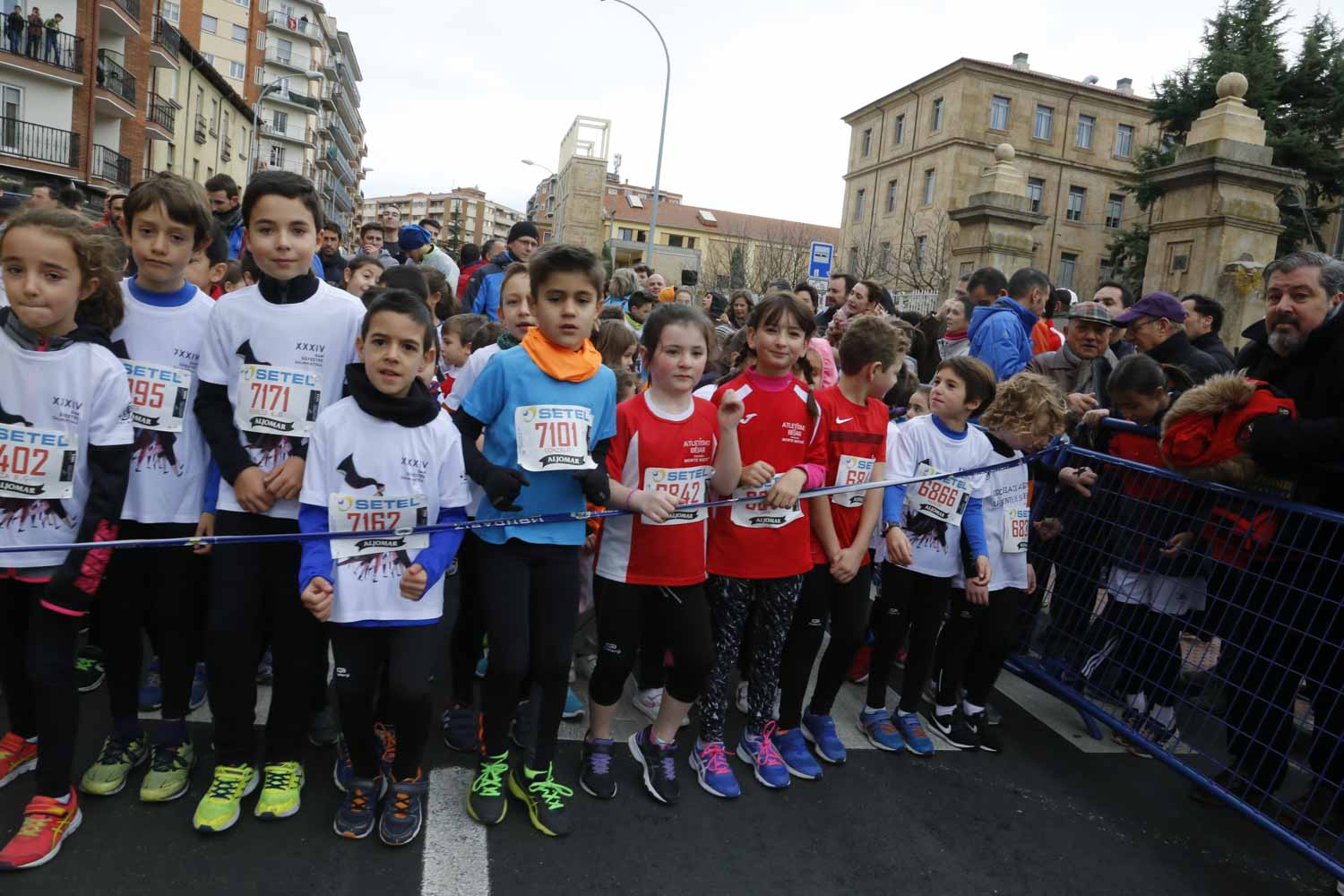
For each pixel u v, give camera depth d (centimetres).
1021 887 270
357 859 252
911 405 434
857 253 4381
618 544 292
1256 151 891
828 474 336
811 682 424
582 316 273
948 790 327
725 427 288
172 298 277
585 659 400
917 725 360
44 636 239
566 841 270
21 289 229
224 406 267
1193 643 354
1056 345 618
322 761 304
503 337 374
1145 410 373
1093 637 389
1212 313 510
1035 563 425
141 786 276
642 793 303
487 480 258
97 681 345
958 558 354
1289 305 308
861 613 338
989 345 534
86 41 2641
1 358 234
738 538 310
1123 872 284
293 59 6731
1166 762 330
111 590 267
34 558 241
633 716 365
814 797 313
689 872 261
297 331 267
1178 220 938
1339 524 280
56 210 239
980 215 1280
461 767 308
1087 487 392
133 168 3030
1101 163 3928
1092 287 3984
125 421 248
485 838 267
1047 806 322
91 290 244
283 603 266
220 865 243
